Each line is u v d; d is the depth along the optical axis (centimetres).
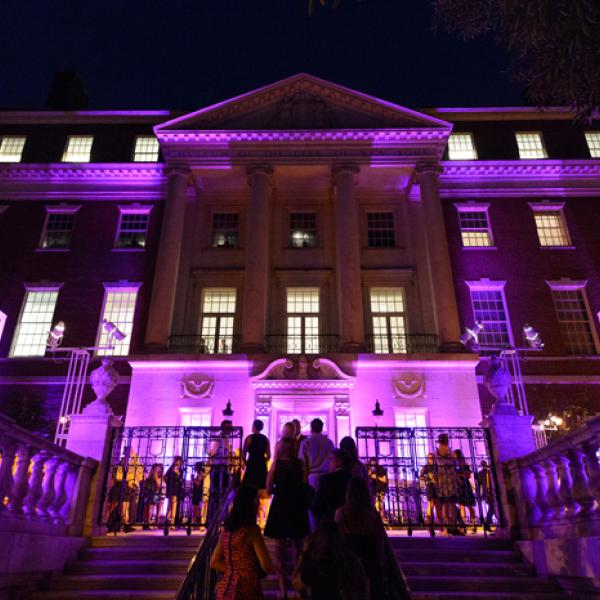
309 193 2647
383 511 1132
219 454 1097
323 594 476
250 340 2131
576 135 2730
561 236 2547
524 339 2314
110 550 897
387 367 2056
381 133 2461
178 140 2494
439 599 757
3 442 728
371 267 2478
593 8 721
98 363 2294
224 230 2608
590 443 728
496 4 908
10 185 2650
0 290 2439
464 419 1978
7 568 699
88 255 2502
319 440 870
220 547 551
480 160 2617
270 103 2608
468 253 2491
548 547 816
